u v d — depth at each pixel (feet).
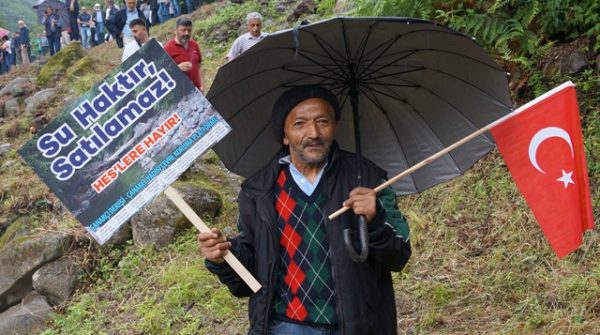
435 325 17.35
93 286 24.48
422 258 19.89
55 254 25.09
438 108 11.74
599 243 17.81
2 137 39.14
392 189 11.83
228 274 10.77
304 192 10.69
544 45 22.09
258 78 11.48
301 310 10.50
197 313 20.58
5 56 74.02
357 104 11.55
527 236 18.92
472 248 19.54
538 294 17.17
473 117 11.48
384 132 12.22
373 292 10.44
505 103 11.06
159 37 56.95
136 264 24.03
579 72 21.54
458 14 22.66
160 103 10.33
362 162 10.90
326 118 10.73
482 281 18.28
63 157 10.18
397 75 11.58
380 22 10.27
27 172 32.81
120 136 10.26
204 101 10.40
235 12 49.32
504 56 21.07
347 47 11.08
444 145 11.87
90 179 10.21
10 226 28.58
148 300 21.89
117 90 10.23
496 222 19.81
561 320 16.11
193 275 22.03
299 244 10.55
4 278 25.36
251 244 10.84
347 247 10.00
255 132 12.14
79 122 10.18
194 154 10.41
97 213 10.22
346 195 10.60
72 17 71.05
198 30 48.93
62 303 24.25
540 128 11.07
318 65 11.43
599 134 20.21
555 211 11.16
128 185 10.28
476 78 11.08
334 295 10.46
